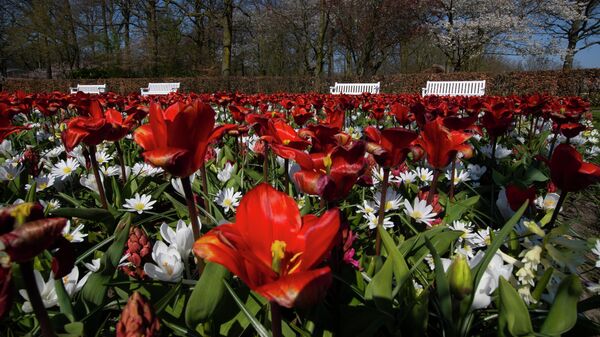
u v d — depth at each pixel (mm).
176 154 1222
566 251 1671
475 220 2896
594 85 18062
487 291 1527
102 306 1600
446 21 35125
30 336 1432
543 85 19062
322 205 2418
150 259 1849
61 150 4512
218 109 9594
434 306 1692
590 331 1500
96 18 39094
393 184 3219
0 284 890
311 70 39688
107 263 1666
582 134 7250
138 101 6965
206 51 36250
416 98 8367
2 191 3457
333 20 34250
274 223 1064
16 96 6848
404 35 33000
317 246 948
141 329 1126
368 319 1541
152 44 34531
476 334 1693
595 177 1820
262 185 1084
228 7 27906
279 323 1092
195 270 2061
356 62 34062
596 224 3607
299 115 3961
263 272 940
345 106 7148
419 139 2154
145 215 3053
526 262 1626
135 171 3666
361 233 2654
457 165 3754
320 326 1557
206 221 2580
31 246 880
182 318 1670
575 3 32281
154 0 34219
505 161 4664
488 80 20312
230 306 1636
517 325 1324
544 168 4059
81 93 6160
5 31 37156
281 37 39812
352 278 1811
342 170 1388
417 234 2217
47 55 37812
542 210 2758
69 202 3254
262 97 9516
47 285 1653
